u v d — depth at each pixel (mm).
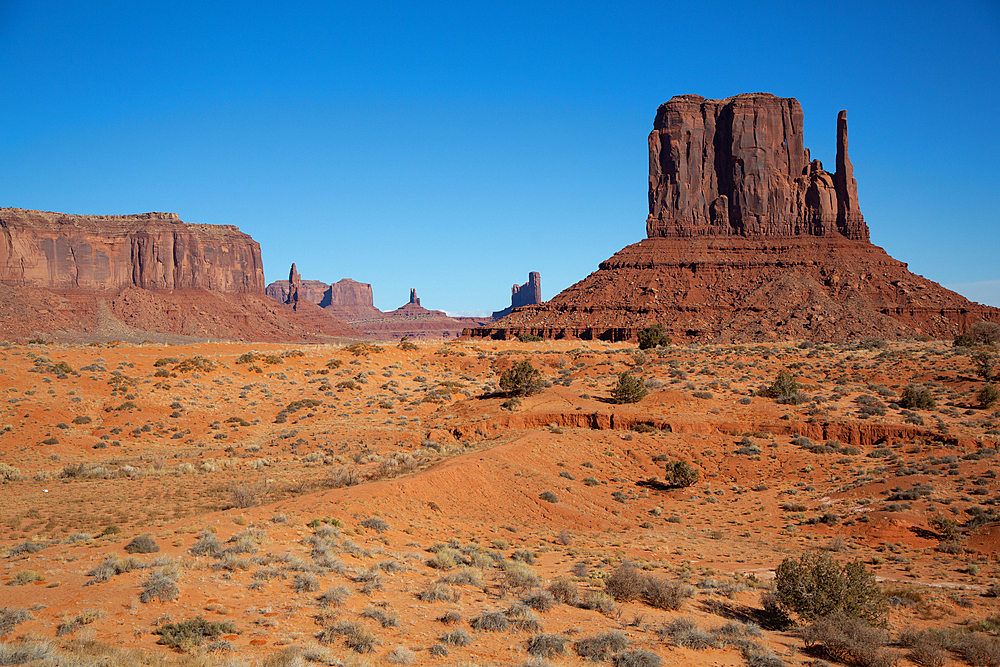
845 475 47812
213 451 54719
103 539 23547
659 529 39531
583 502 41844
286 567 20234
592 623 19125
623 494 44875
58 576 18594
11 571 19188
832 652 19359
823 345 117938
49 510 33344
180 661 13375
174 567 18656
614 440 53531
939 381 70062
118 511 32906
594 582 24406
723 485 48344
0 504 34688
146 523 30125
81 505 34438
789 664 17750
